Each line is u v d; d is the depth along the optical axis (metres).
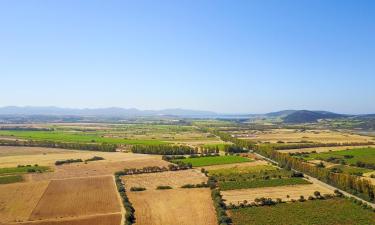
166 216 118.06
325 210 122.94
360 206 126.81
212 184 156.25
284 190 149.38
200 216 118.06
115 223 110.50
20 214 120.75
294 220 113.69
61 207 127.81
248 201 133.62
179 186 158.50
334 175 156.25
